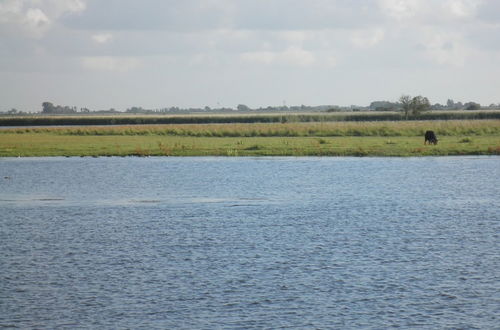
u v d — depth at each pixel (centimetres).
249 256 3111
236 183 5688
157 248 3309
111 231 3750
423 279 2731
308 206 4491
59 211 4453
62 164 7356
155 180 5956
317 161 7375
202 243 3400
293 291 2594
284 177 6044
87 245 3400
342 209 4362
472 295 2545
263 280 2731
